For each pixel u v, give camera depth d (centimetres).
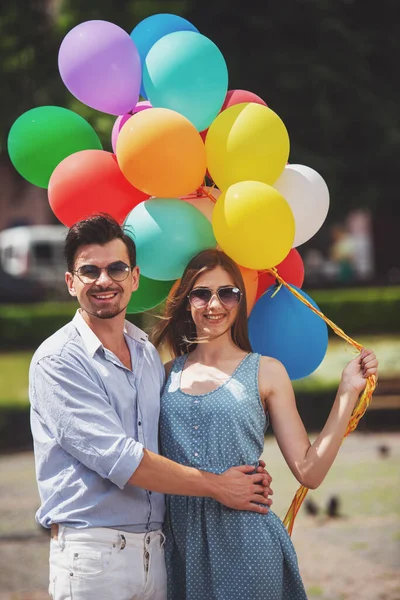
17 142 423
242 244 376
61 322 2053
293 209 420
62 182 402
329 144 1583
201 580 357
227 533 353
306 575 627
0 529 777
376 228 2912
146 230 386
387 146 1585
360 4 1584
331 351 1691
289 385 369
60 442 346
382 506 800
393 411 1216
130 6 1483
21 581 643
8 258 2678
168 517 369
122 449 338
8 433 1177
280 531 361
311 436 1114
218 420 356
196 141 389
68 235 357
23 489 920
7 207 3209
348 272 2653
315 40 1528
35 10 1583
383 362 1582
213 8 1465
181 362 379
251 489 350
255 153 390
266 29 1477
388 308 2033
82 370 351
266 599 351
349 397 361
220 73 404
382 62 1614
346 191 1656
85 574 341
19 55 1566
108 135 1368
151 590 352
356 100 1548
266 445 1105
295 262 427
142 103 433
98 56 397
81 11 1512
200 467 354
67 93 1500
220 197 383
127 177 392
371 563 648
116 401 353
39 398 351
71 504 346
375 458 1012
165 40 405
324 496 840
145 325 432
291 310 400
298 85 1477
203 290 372
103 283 350
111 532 345
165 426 365
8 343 2030
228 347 378
